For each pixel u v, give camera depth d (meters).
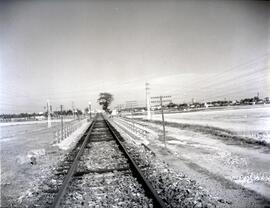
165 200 6.24
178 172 9.00
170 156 12.08
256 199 6.30
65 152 15.68
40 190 8.09
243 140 15.00
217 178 8.12
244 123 24.02
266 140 14.08
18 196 7.81
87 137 20.84
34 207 6.71
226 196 6.55
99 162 11.20
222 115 39.00
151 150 13.97
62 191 6.92
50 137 25.53
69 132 26.73
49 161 13.10
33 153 14.99
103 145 16.59
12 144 21.42
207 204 5.96
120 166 10.20
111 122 47.03
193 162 10.58
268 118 27.88
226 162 10.23
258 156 10.95
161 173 8.85
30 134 30.59
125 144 16.58
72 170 9.36
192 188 7.12
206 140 16.52
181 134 20.73
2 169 11.72
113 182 7.99
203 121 29.55
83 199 6.68
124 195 6.74
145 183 7.21
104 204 6.20
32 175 10.39
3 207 6.97
